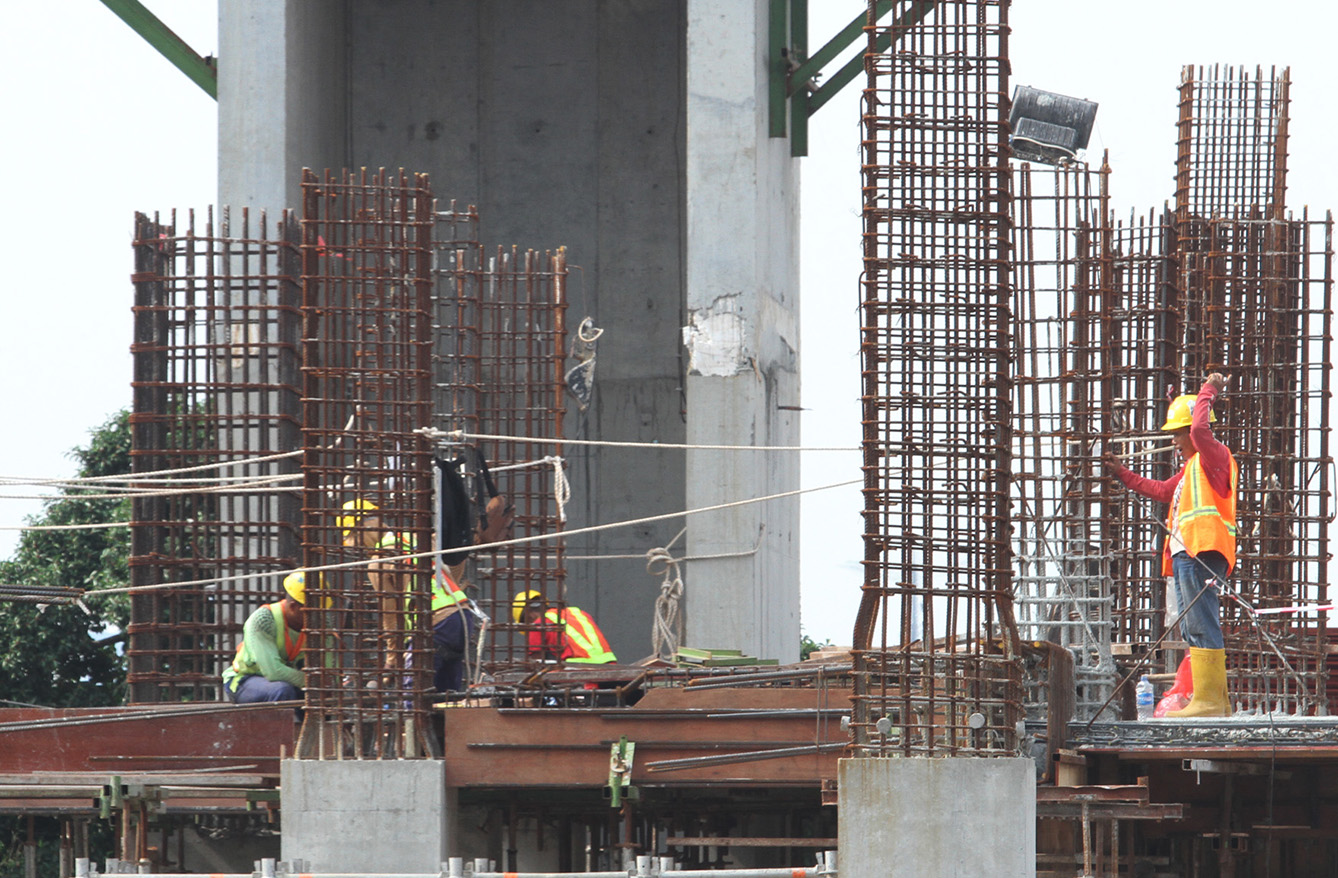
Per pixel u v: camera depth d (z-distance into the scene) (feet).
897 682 139.44
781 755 151.84
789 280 264.72
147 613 192.85
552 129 303.27
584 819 180.04
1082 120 167.22
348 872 150.92
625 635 294.46
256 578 191.93
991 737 135.44
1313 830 159.53
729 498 229.25
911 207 134.72
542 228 302.25
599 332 211.82
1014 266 166.81
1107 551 166.40
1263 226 203.31
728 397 231.09
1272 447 199.11
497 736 155.12
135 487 194.70
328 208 158.61
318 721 154.92
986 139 134.82
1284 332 201.77
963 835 132.36
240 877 138.51
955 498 134.41
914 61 135.23
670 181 300.81
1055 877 152.35
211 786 157.48
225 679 171.32
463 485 167.84
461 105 303.68
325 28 272.51
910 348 134.62
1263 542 197.67
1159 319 187.42
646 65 302.45
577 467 297.94
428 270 159.12
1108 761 153.79
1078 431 170.19
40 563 358.84
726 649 223.10
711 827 179.32
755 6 238.27
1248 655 196.13
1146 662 174.60
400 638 155.84
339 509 155.53
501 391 207.41
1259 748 145.48
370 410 176.24
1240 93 211.82
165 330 199.31
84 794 158.40
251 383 200.95
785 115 254.06
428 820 151.23
